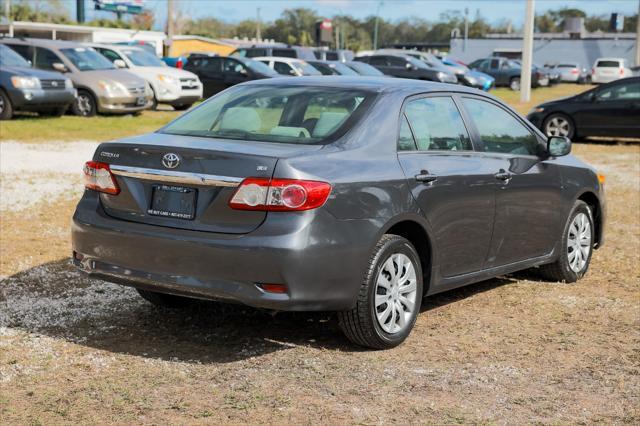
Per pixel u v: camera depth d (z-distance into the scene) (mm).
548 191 6535
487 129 6098
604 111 18938
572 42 80562
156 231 4809
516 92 45156
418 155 5367
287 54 34469
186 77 23594
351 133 5074
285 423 4012
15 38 21078
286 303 4605
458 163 5633
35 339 5160
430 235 5340
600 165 15414
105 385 4434
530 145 6535
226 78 26516
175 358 4902
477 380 4680
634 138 19750
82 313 5746
